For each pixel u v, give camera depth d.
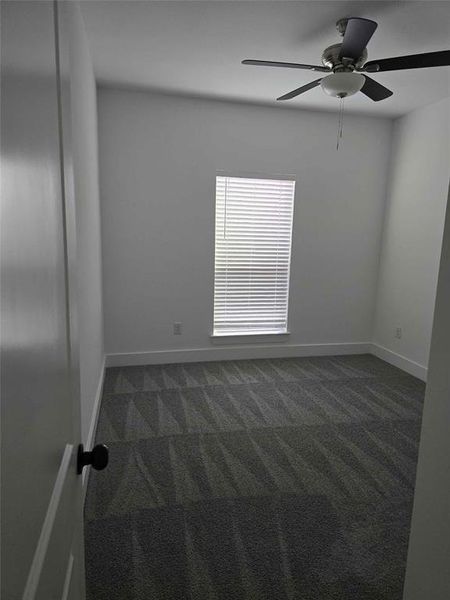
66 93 0.78
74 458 0.83
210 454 2.41
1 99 0.39
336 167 4.11
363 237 4.32
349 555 1.68
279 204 4.05
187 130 3.71
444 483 0.93
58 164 0.68
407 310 3.96
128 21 2.29
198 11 2.17
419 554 1.01
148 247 3.81
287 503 1.99
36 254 0.51
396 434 2.71
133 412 2.94
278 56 2.72
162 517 1.87
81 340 2.07
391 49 2.56
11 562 0.40
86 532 1.76
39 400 0.52
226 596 1.48
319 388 3.49
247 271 4.10
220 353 4.14
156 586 1.51
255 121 3.83
